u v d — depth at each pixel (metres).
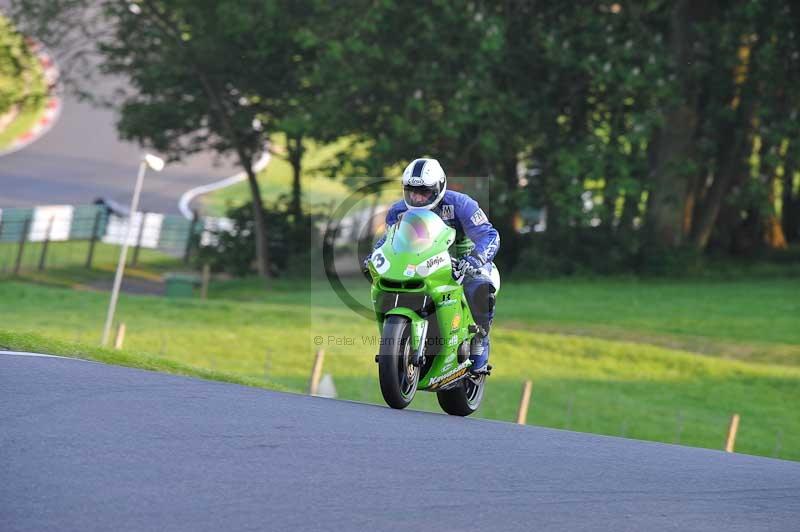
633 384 114.94
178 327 132.25
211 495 21.06
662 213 172.00
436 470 24.81
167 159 186.00
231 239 189.62
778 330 135.12
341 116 160.88
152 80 175.88
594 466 27.16
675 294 156.88
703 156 170.12
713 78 164.38
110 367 35.53
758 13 155.62
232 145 186.25
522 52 164.25
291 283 176.25
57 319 133.50
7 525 18.47
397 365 35.00
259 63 175.12
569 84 166.88
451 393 39.75
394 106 162.00
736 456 33.22
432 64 155.75
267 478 22.62
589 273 171.25
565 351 125.31
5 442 23.64
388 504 21.47
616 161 159.50
